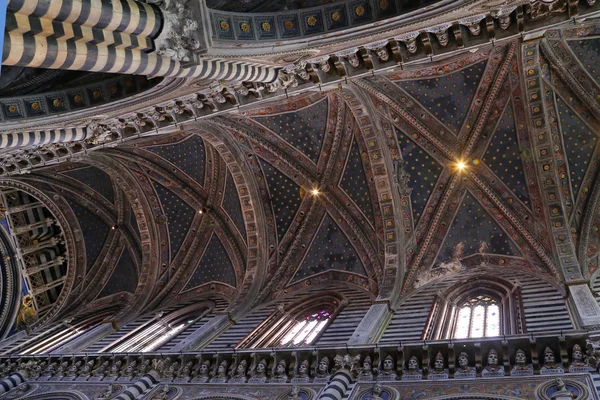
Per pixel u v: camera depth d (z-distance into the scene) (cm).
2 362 2336
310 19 1449
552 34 1862
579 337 1377
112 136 1914
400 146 2341
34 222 2953
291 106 2352
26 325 2820
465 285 2133
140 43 1113
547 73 2003
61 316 2961
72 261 3050
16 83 1542
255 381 1678
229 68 1371
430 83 2181
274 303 2456
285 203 2622
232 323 2297
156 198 2866
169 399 1712
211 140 2425
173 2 1168
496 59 2025
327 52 1542
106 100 1573
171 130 2100
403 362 1515
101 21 1002
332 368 1606
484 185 2252
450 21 1388
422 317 1908
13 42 894
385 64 1582
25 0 866
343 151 2434
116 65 1088
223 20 1320
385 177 2328
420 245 2309
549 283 1958
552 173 2097
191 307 2650
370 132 2292
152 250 2898
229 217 2747
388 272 2247
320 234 2556
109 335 2533
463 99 2189
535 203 2153
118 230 3017
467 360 1442
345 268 2459
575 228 2062
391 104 2242
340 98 2255
